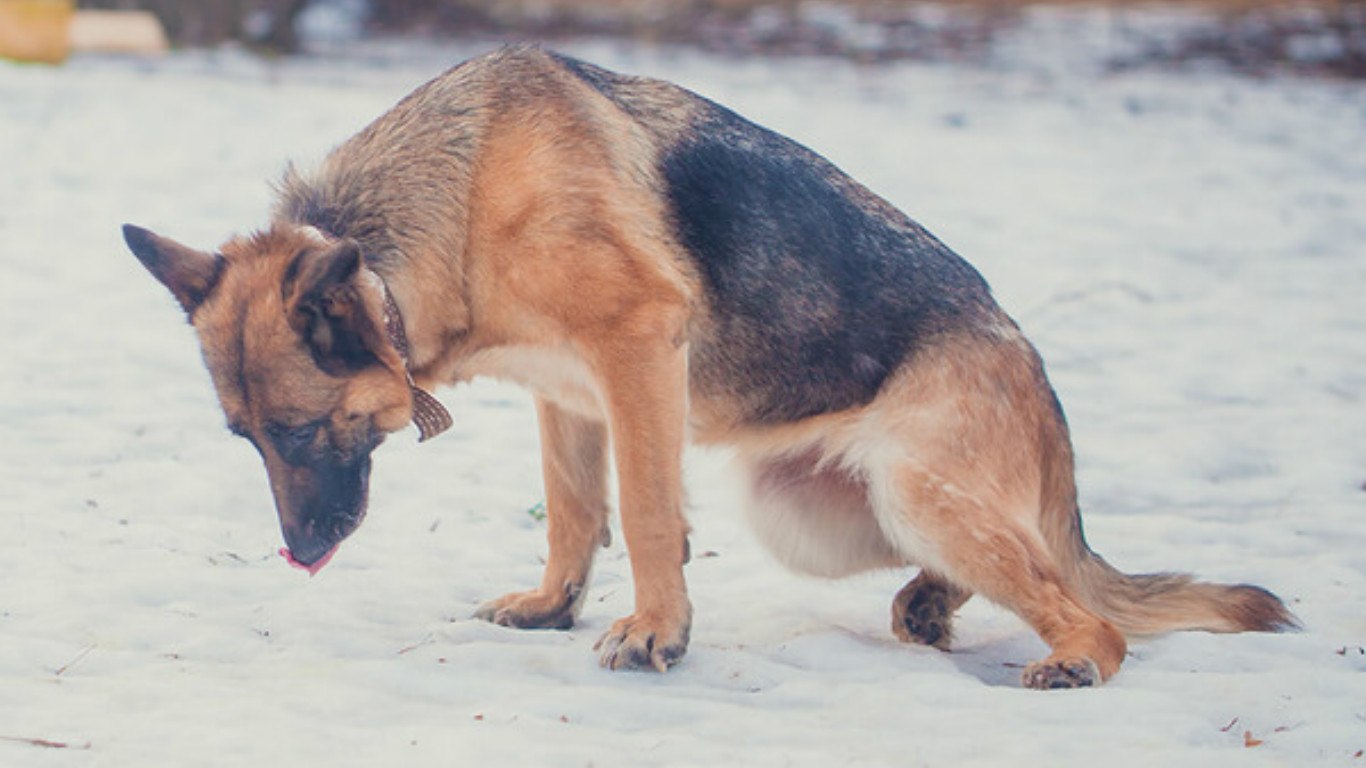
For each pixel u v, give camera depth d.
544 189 7.91
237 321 7.55
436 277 8.01
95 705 6.91
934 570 8.39
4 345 14.90
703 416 8.58
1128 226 22.84
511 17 49.28
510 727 6.79
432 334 8.09
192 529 10.08
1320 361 15.81
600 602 9.23
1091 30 46.97
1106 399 14.49
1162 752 6.59
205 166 24.59
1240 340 16.67
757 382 8.50
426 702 7.18
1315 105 35.53
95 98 31.12
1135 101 36.22
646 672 7.78
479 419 13.58
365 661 7.62
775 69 40.88
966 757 6.61
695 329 8.35
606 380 7.98
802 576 9.17
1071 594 8.27
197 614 8.39
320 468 7.71
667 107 8.52
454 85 8.23
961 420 8.35
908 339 8.48
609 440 8.79
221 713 6.82
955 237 21.56
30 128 27.14
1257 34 44.97
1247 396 14.62
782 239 8.44
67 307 16.44
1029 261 20.23
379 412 7.73
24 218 20.42
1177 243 21.72
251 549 9.81
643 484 7.95
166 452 11.96
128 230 7.77
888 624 9.03
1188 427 13.43
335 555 9.76
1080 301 18.27
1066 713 7.16
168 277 7.78
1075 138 31.20
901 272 8.59
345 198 8.09
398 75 38.06
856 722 7.06
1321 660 8.06
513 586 9.41
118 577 8.86
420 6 49.53
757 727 6.94
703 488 11.80
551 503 8.79
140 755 6.34
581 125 8.09
